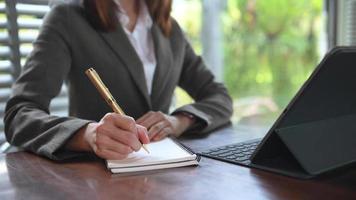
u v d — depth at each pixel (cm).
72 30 111
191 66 138
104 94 80
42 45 107
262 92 286
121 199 54
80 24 112
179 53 132
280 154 70
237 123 119
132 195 56
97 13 113
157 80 122
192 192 56
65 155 76
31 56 106
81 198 55
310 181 61
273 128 65
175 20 140
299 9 296
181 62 133
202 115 104
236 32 270
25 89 98
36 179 64
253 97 280
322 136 68
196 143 91
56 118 84
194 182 61
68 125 79
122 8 123
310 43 284
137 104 116
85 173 67
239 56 273
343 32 211
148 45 125
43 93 99
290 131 66
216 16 233
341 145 69
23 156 80
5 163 74
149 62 123
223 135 100
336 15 212
